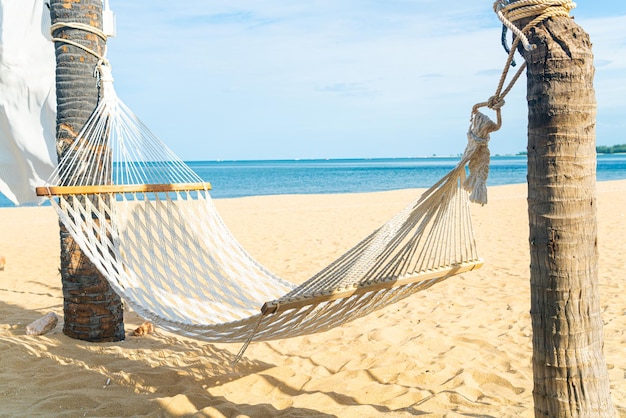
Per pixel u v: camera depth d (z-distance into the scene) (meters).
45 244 9.98
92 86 4.34
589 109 2.13
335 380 3.78
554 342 2.18
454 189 2.76
